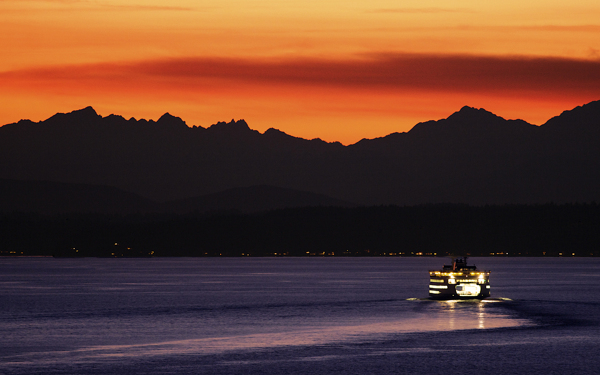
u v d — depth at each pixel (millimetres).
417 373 191375
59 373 191250
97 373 191250
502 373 191375
